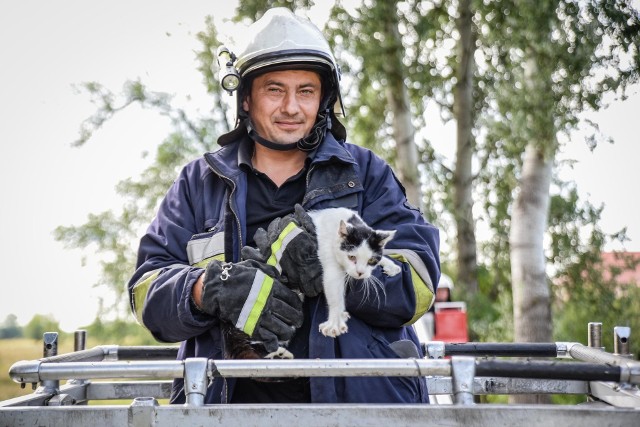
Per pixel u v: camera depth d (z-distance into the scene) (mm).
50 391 2617
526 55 9219
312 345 2596
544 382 3129
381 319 2670
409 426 2016
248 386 2676
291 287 2633
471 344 3174
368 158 3006
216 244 2748
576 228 11070
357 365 2100
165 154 11164
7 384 9164
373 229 2697
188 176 3002
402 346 2682
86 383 3254
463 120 12203
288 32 2867
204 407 2047
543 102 8984
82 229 11039
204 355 2689
